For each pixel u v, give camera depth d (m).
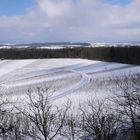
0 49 137.00
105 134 12.45
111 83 43.69
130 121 14.91
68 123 17.20
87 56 111.50
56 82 49.84
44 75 61.12
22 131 15.09
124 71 59.97
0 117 15.84
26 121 16.56
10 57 121.00
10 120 15.70
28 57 121.06
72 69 72.69
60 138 15.41
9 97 34.91
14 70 73.00
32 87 44.25
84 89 41.34
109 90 35.41
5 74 64.88
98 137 12.06
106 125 14.08
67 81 50.84
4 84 49.25
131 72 56.53
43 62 95.38
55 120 17.72
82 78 53.91
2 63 94.31
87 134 14.91
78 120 17.95
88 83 46.94
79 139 14.80
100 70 66.06
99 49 107.75
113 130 13.81
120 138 13.48
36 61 99.69
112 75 54.19
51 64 88.38
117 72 58.88
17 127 15.22
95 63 85.31
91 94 36.56
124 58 93.31
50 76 59.16
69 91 40.38
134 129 13.26
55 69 73.88
